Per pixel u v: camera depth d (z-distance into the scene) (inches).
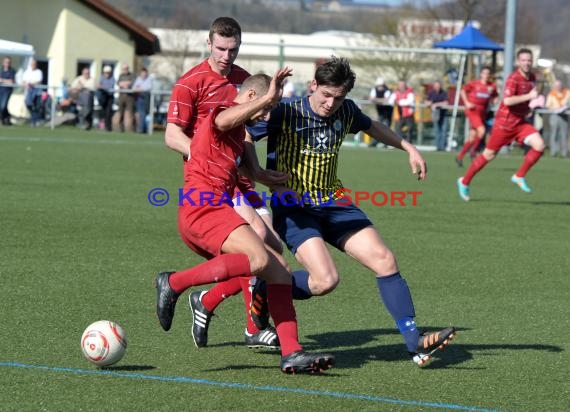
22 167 1343.5
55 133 2127.2
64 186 1138.0
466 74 2393.0
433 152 2154.3
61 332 479.5
